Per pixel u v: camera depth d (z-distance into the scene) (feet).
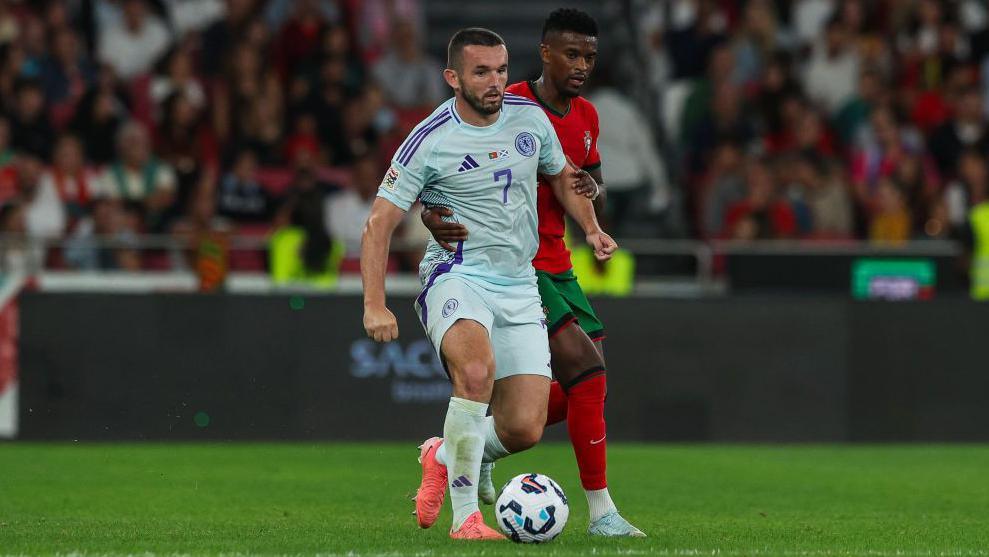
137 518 89.56
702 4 232.53
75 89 204.44
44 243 156.25
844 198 197.77
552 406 83.66
